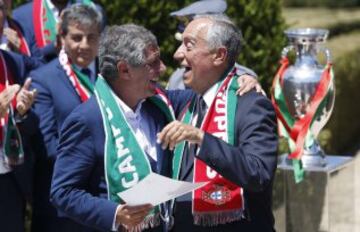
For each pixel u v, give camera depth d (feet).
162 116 22.30
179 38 27.55
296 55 29.14
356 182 49.11
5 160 26.37
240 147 21.25
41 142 27.55
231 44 21.83
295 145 27.96
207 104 22.34
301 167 27.81
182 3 37.14
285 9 108.47
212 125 21.95
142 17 36.73
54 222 27.30
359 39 71.46
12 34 31.01
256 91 22.12
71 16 28.17
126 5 36.58
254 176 20.65
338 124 56.65
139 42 20.88
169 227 22.16
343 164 28.84
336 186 28.58
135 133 21.49
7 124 26.35
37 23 32.32
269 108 21.88
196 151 21.49
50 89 27.81
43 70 28.14
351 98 61.16
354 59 62.44
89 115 21.01
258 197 21.98
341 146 57.93
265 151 21.07
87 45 28.09
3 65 27.35
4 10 27.02
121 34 21.02
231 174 20.52
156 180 19.85
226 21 22.00
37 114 27.27
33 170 27.81
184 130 20.26
